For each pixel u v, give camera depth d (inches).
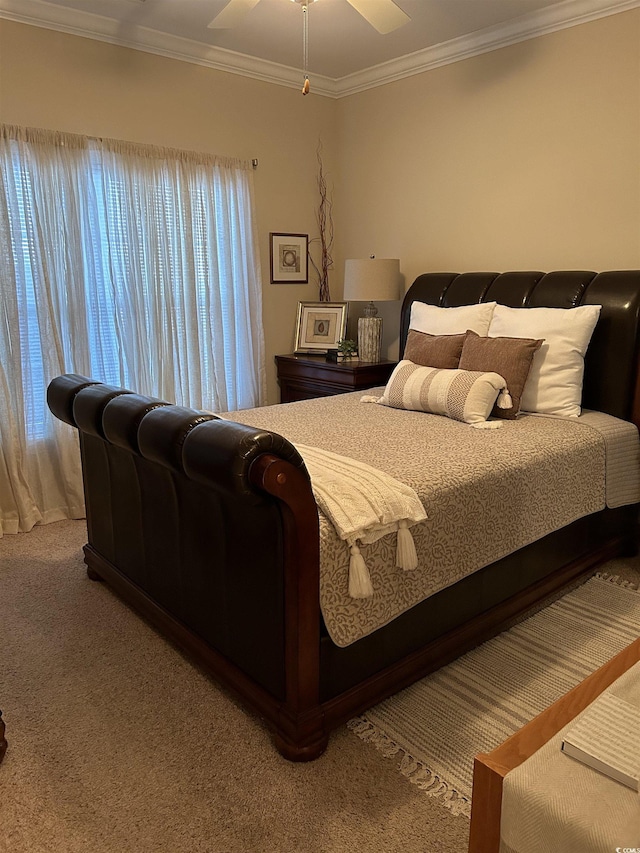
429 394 115.0
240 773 66.4
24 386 130.6
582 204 127.9
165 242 144.1
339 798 63.1
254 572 69.2
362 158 171.6
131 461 89.7
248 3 93.0
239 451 59.3
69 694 79.7
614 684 49.1
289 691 67.4
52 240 128.6
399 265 158.7
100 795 63.6
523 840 39.2
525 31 130.4
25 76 122.6
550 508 95.0
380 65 157.9
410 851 57.0
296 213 173.0
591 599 102.8
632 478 112.3
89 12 125.2
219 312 155.9
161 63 141.0
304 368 166.2
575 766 40.7
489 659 86.5
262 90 159.9
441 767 67.1
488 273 137.8
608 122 121.6
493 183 142.3
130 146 136.6
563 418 110.5
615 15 117.8
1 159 120.5
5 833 59.2
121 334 140.6
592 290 117.3
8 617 98.0
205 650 80.9
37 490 135.4
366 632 70.9
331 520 67.4
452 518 79.2
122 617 98.0
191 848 57.4
